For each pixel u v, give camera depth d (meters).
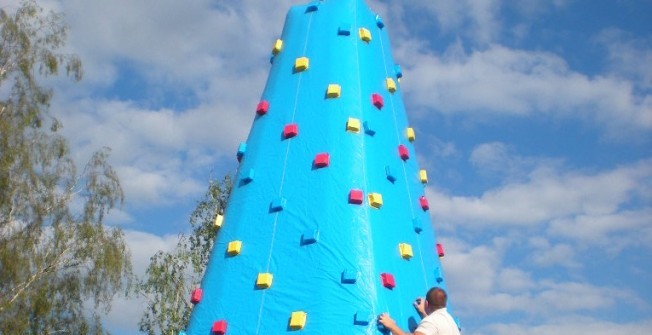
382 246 12.64
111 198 26.11
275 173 13.83
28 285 23.39
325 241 12.41
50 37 26.88
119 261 25.41
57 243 24.42
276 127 14.61
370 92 14.95
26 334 23.47
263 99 15.49
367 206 12.91
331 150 13.62
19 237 23.34
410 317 12.23
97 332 24.89
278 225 13.01
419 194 15.02
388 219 13.21
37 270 23.73
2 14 25.98
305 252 12.43
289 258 12.48
